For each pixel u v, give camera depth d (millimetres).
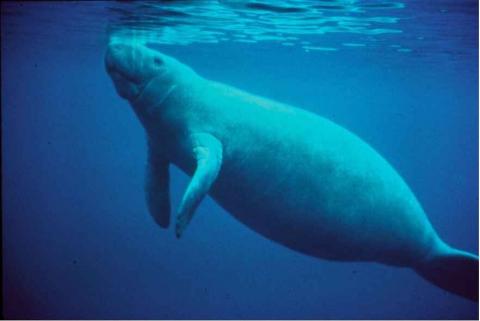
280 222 7363
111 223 32781
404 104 40031
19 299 13727
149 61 7004
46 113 61000
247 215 7508
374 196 7297
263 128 7023
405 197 7559
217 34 15484
